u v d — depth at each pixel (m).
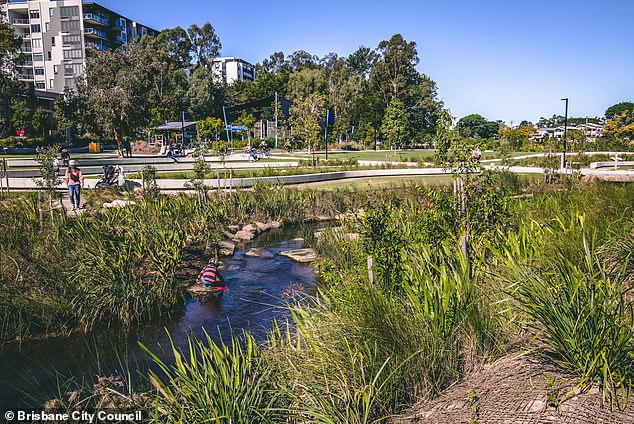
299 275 11.46
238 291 10.27
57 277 8.80
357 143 74.75
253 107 79.50
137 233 11.55
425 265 6.04
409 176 29.75
